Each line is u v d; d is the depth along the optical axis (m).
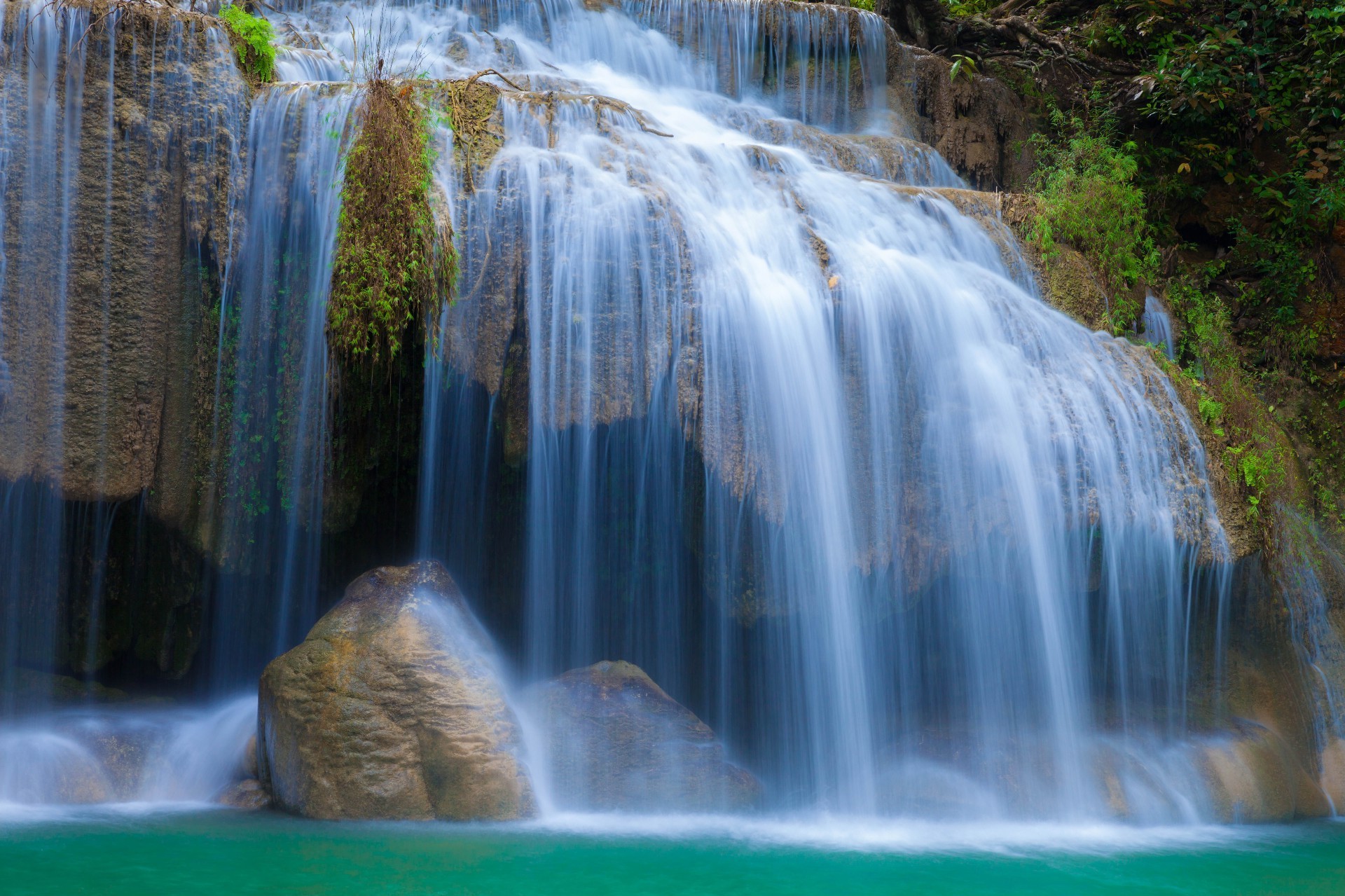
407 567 7.20
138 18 7.30
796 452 7.49
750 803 7.05
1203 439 8.55
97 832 5.98
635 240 7.38
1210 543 8.27
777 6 11.70
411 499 8.12
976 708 7.88
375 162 7.01
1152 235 11.82
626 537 7.76
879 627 7.86
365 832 6.04
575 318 7.24
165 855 5.52
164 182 7.33
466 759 6.41
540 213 7.34
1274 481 9.26
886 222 8.76
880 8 13.75
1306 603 9.41
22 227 7.00
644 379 7.24
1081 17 14.49
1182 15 13.72
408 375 7.59
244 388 7.56
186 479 7.51
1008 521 7.75
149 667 8.34
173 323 7.40
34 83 7.07
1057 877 5.80
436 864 5.46
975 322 8.19
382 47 10.34
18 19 7.05
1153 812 7.35
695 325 7.32
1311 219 12.23
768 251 7.92
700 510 7.52
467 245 7.23
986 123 12.10
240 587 8.05
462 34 10.55
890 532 7.62
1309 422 11.39
